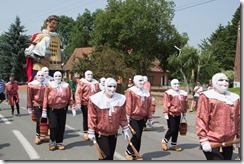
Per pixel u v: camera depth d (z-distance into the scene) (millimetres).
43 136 9430
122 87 31516
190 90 37156
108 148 6062
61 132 8648
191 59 36375
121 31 50062
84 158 7754
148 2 51250
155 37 52875
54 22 15125
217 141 5273
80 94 10289
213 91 5383
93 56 30797
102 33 52438
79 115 15727
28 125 12469
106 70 29219
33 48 14445
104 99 6012
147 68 55875
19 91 38031
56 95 8430
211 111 5293
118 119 6094
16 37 47812
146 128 11938
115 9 52281
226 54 66188
